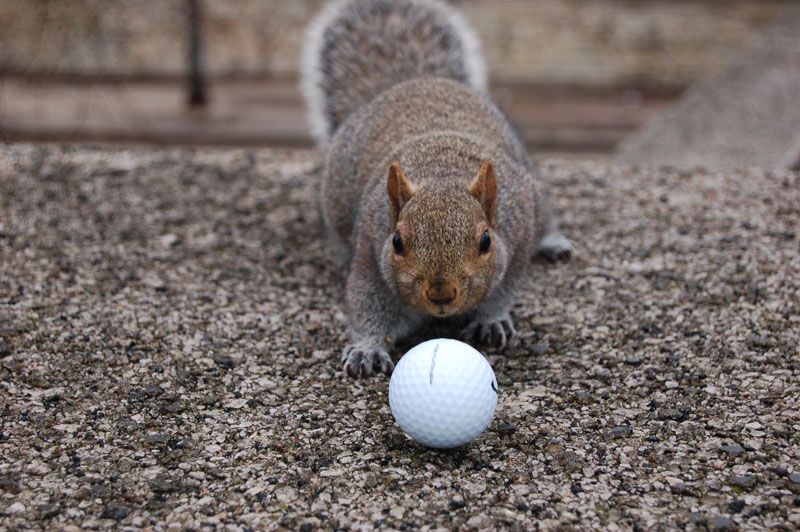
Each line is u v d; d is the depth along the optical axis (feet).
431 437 2.46
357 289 2.78
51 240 3.14
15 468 2.47
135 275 3.02
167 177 3.47
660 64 7.45
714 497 2.40
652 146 4.97
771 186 3.40
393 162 2.64
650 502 2.39
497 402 2.60
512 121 3.25
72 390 2.65
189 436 2.55
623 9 7.32
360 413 2.61
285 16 7.00
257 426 2.57
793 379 2.66
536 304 2.94
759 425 2.55
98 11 5.68
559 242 3.11
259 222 3.28
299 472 2.46
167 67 6.82
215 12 6.94
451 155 2.79
